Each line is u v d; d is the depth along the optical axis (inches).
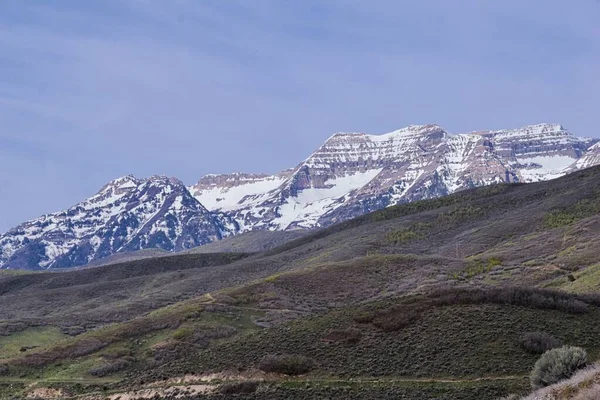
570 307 2596.0
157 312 4832.7
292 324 2871.6
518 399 1734.7
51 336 4894.2
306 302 4756.4
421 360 2373.3
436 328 2541.8
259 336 2802.7
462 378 2234.3
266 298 4768.7
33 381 3405.5
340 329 2677.2
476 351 2357.3
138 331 4055.1
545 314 2571.4
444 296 2778.1
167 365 2861.7
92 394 2785.4
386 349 2485.2
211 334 3902.6
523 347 2340.1
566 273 4525.1
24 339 4736.7
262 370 2498.8
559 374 1856.5
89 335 4094.5
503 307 2632.9
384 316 2704.2
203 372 2608.3
